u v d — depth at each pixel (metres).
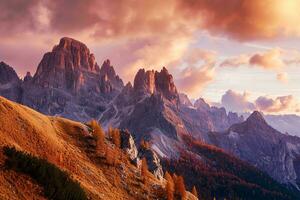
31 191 73.44
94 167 126.62
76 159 122.81
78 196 83.31
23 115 119.75
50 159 108.56
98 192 108.94
